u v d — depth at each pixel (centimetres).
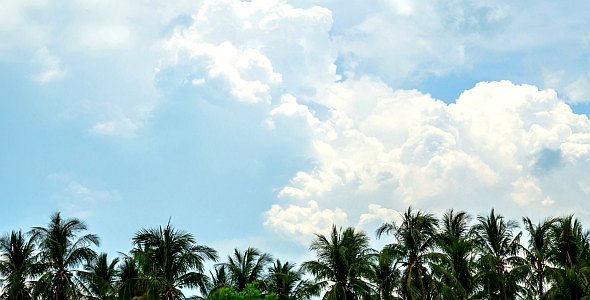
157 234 5425
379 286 5688
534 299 5553
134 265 5919
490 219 5809
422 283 5475
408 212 5656
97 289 6172
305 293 5662
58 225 5694
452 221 5962
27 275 5603
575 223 5609
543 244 5603
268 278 5984
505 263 5728
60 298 5562
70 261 5628
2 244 5734
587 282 4975
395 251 5584
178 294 5344
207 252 5431
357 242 5634
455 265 5594
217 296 4278
